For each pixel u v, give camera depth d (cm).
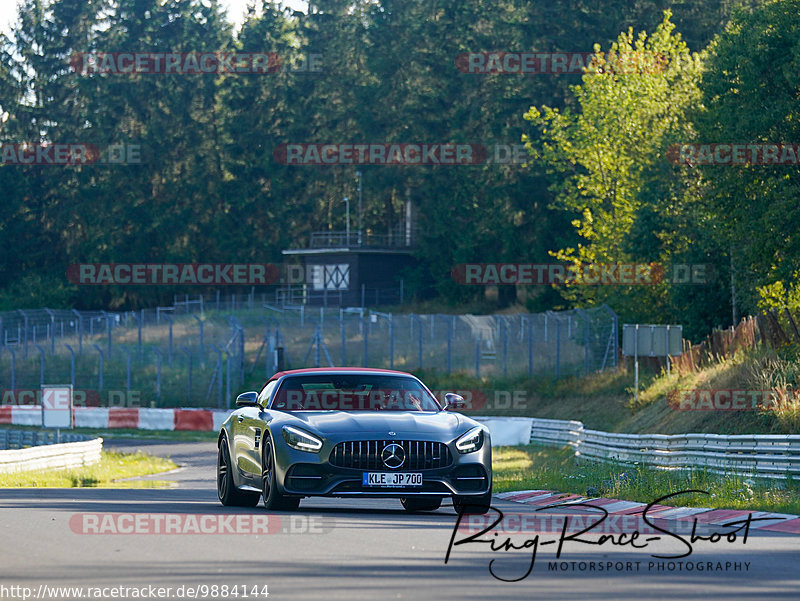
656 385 8875
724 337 8419
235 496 3384
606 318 11062
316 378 3269
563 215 18375
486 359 11969
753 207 8338
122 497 4019
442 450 2936
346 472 2883
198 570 1848
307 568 1878
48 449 6850
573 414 9938
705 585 1761
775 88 8206
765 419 5750
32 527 2567
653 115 12144
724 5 18288
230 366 13112
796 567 2003
